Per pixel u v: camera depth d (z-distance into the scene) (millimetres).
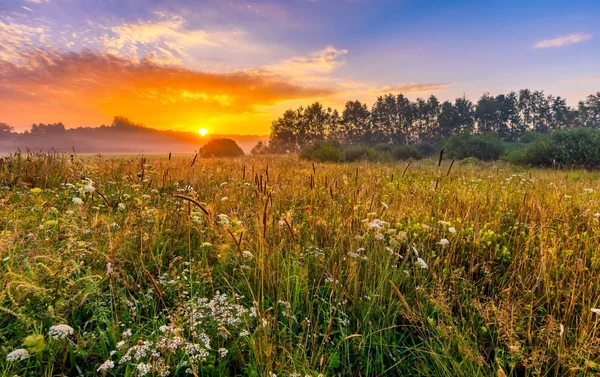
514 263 2789
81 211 3242
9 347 1639
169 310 2080
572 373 1744
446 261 2871
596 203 4363
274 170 8352
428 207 4309
